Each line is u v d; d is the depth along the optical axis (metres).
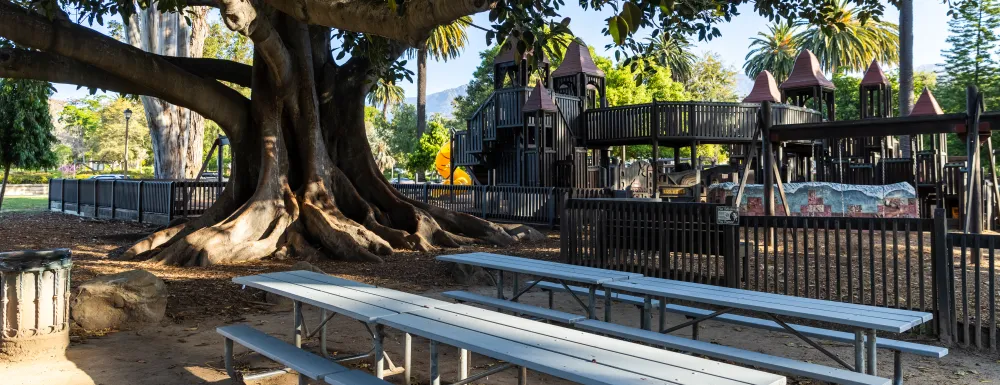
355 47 14.73
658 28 10.45
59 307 5.84
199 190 20.19
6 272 5.52
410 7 6.46
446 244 14.67
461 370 4.79
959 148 46.25
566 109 23.89
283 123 14.25
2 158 22.28
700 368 3.31
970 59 43.69
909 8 32.38
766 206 14.47
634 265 9.80
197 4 13.72
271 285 5.69
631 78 47.03
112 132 79.06
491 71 74.50
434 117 84.81
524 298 8.93
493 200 21.27
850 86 57.00
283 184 13.41
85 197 24.38
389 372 5.38
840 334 5.43
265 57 12.66
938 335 6.58
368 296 5.19
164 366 5.57
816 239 7.54
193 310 7.75
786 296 5.35
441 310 4.67
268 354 4.69
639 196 24.72
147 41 28.14
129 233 17.03
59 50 11.63
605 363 3.38
